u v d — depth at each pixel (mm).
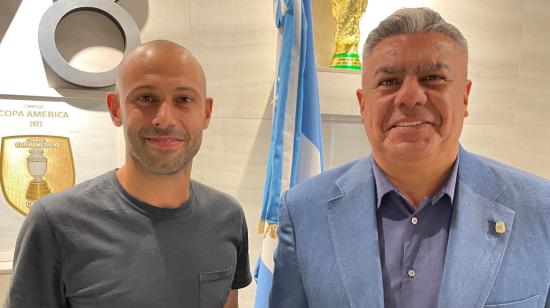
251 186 1484
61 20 1236
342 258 701
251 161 1475
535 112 1764
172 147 768
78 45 1264
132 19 1265
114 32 1293
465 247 651
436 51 644
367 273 675
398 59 655
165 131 753
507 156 1756
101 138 1304
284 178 1181
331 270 703
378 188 739
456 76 662
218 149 1442
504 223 656
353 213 733
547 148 1794
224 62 1417
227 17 1406
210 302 839
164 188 813
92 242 771
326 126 1545
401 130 658
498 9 1673
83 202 799
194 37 1383
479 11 1654
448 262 651
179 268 810
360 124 1573
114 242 781
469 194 692
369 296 661
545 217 655
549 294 641
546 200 668
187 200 861
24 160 1239
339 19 1456
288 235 784
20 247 768
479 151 1726
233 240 921
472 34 1658
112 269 767
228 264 884
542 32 1731
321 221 750
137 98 763
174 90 764
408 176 712
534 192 679
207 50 1398
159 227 814
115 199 814
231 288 982
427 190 729
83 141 1288
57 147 1267
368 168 784
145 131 759
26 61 1228
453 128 671
